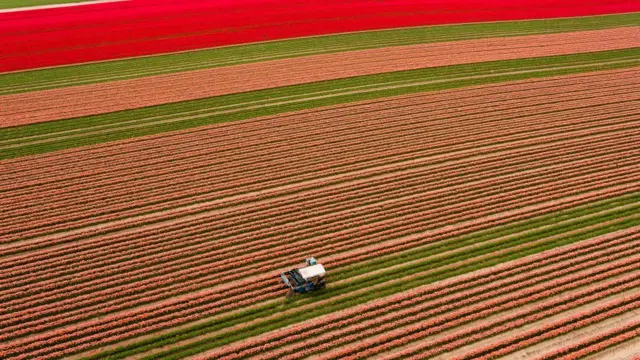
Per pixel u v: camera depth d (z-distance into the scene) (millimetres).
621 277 22250
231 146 32594
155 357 18984
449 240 24469
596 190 28156
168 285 22219
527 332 19547
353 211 26656
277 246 24453
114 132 34250
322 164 30641
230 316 20641
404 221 25734
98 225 25875
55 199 27609
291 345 19422
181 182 29141
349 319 20281
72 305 20953
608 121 35375
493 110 37000
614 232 24797
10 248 24047
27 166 30406
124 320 20266
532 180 28922
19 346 19234
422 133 34031
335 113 36656
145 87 40594
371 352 18891
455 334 19531
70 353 19078
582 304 20844
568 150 31797
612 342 19078
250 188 28500
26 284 22234
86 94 39469
